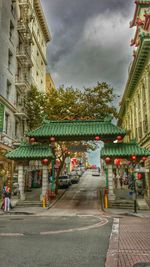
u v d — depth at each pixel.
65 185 41.22
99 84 34.62
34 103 36.91
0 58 29.52
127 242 9.28
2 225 13.42
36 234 10.73
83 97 34.97
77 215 19.41
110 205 24.38
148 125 28.77
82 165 98.81
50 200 28.50
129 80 36.56
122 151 25.89
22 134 37.31
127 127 46.62
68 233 11.07
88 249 8.16
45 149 26.77
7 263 6.62
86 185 46.81
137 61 30.05
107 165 26.55
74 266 6.39
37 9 47.12
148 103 28.67
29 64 39.62
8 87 32.78
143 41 26.59
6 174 31.12
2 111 27.80
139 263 6.51
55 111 34.97
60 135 26.58
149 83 28.31
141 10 34.53
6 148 30.39
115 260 6.84
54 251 7.88
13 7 35.31
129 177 38.12
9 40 32.69
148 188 29.66
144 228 12.80
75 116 34.75
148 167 29.52
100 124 27.70
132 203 24.42
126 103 45.84
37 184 44.69
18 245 8.63
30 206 25.11
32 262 6.72
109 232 11.49
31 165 41.81
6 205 21.70
